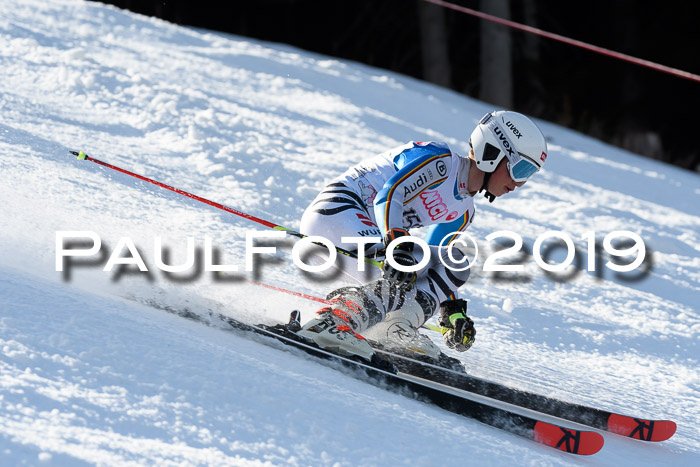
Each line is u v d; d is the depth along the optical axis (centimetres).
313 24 8350
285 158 2308
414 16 8131
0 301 784
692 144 8475
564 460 826
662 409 1170
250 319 1042
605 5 8544
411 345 1082
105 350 731
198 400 689
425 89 5544
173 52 3750
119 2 6731
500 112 1082
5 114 1898
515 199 2747
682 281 2169
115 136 2030
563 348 1430
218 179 1905
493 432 859
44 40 2916
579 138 5534
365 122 3422
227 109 2761
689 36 8538
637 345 1538
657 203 3528
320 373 879
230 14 8106
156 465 567
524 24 7875
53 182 1468
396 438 744
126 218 1394
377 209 1038
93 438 578
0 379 620
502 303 1602
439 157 1079
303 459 644
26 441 545
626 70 8369
